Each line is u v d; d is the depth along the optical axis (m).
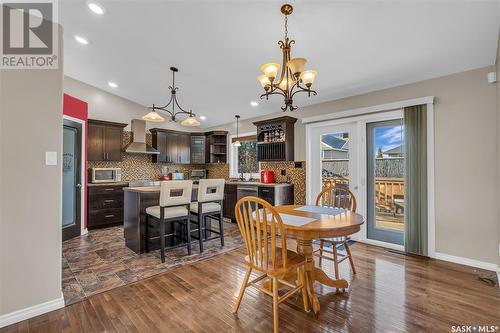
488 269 2.66
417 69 2.94
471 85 2.78
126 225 3.51
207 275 2.59
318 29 2.46
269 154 4.98
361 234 3.73
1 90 1.76
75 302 2.06
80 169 4.11
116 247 3.49
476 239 2.74
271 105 4.83
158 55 3.55
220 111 5.64
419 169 3.09
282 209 2.56
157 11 2.59
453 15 2.10
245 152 6.02
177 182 3.02
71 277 2.53
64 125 3.78
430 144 3.02
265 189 4.52
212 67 3.66
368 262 2.92
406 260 2.97
